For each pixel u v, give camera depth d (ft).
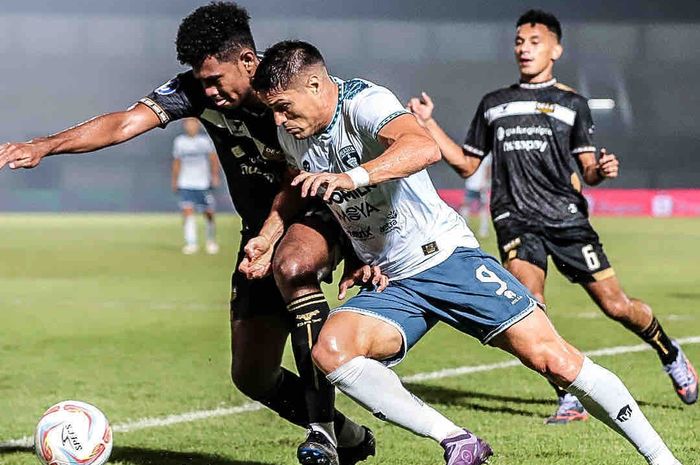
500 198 27.53
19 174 183.62
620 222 133.18
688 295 55.11
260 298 20.35
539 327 17.49
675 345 27.09
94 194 181.47
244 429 24.98
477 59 201.16
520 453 21.86
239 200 21.22
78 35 200.64
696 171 195.93
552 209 27.04
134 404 27.99
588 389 17.43
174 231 116.67
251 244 19.26
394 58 202.59
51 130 201.98
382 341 17.40
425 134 15.94
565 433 24.00
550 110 27.22
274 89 16.52
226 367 33.96
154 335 41.45
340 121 16.87
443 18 200.64
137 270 70.13
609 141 198.90
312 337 18.51
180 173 84.07
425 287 17.67
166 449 22.81
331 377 16.97
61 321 45.73
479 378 31.99
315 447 18.13
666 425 24.63
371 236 17.83
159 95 19.93
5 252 85.76
